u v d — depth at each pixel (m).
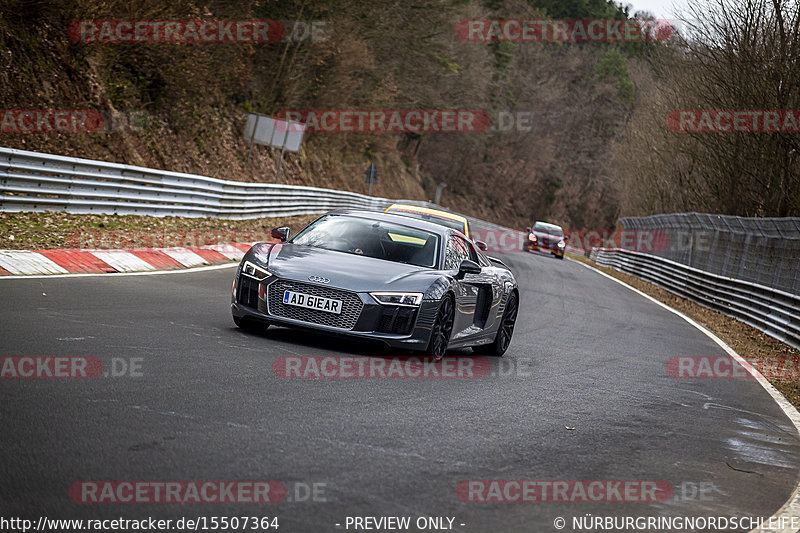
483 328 20.28
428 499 8.90
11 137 42.72
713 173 66.38
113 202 38.47
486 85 149.62
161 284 24.33
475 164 182.88
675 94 72.81
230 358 14.84
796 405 20.36
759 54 54.97
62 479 8.02
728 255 50.16
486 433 12.34
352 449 10.34
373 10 95.31
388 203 96.31
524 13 187.62
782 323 36.38
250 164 69.81
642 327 34.34
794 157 56.38
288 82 85.44
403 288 16.89
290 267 17.05
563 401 15.98
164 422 10.34
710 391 20.38
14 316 15.98
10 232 27.64
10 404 10.20
